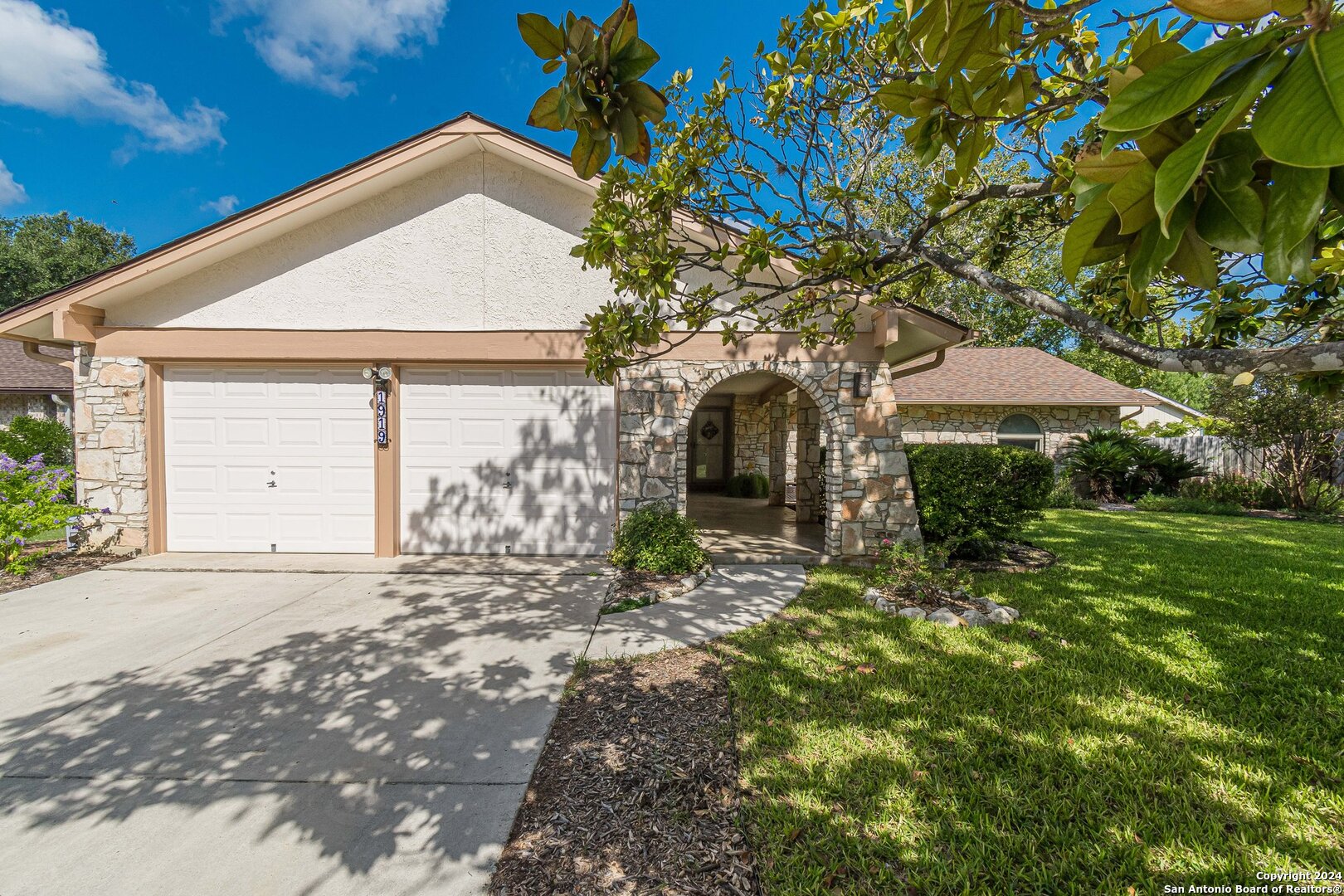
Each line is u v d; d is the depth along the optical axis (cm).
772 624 488
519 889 211
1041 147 299
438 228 702
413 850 230
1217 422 1334
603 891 209
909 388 1460
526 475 725
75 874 219
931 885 211
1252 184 84
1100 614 506
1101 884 211
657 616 510
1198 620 491
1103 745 297
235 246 680
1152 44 107
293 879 216
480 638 459
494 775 279
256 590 587
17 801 261
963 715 328
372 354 700
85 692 365
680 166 346
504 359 706
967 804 253
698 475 1523
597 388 724
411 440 723
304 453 720
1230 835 235
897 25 238
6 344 1560
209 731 320
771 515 1092
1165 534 924
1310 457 1191
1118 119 73
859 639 449
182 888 212
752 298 330
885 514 695
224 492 719
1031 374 1541
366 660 416
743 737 307
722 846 230
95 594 570
